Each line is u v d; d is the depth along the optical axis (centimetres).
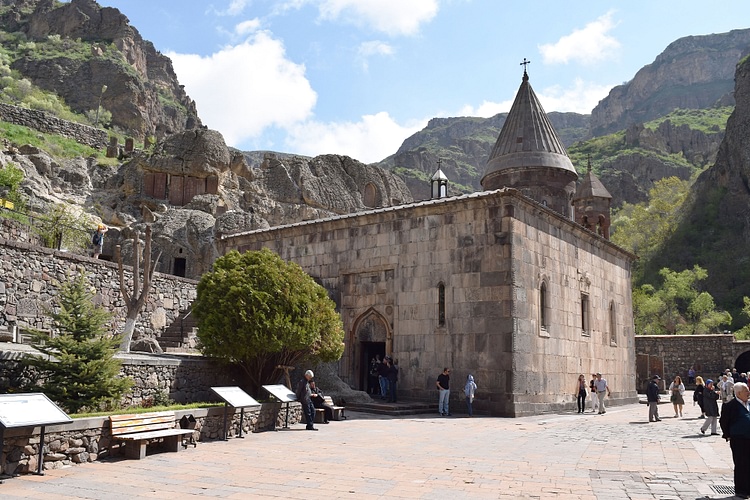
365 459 981
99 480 777
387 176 5719
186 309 2422
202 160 4272
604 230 3189
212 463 920
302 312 1609
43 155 4028
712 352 4009
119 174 4366
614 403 2553
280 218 4625
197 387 1488
